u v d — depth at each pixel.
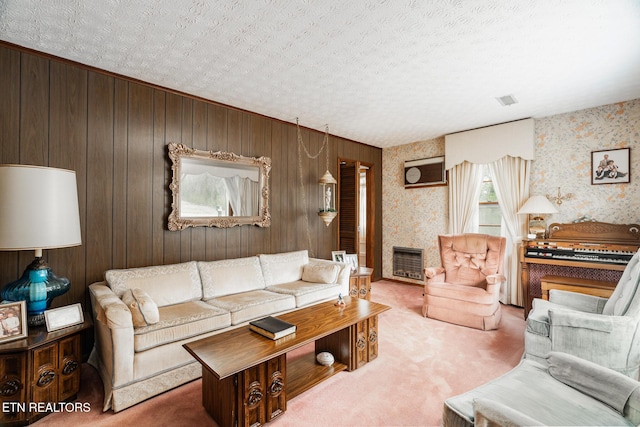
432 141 5.01
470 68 2.58
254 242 3.76
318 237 4.56
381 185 5.68
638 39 2.11
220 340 1.91
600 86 2.95
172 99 3.05
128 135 2.78
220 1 1.76
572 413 1.24
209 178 3.31
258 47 2.26
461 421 1.23
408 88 3.00
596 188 3.53
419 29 2.02
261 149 3.83
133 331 1.95
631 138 3.32
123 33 2.09
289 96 3.22
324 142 4.64
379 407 1.90
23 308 1.84
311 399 1.99
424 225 5.11
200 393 2.08
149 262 2.91
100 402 1.96
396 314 3.69
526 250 3.60
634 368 1.71
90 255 2.58
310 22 1.96
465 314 3.27
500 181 4.14
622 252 3.04
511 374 1.53
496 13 1.85
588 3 1.75
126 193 2.77
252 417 1.69
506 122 4.05
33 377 1.76
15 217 1.76
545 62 2.46
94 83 2.59
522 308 3.99
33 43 2.21
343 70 2.62
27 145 2.30
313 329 2.09
